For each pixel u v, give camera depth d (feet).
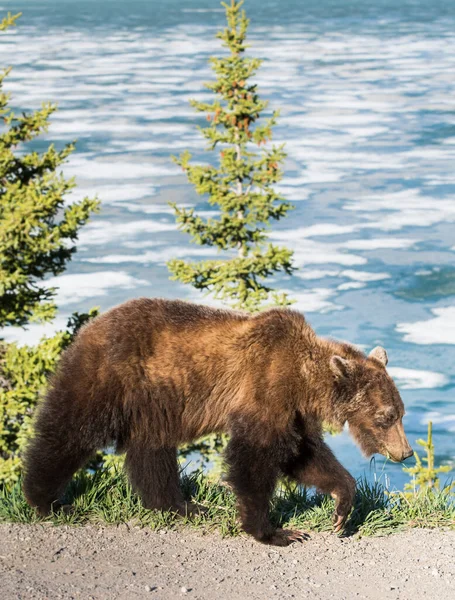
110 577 19.93
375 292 192.95
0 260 57.93
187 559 21.20
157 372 22.44
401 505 24.53
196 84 597.52
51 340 55.36
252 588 19.54
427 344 160.76
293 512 23.88
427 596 19.11
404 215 262.26
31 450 22.89
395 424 23.15
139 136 396.78
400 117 449.06
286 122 436.76
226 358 22.58
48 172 64.59
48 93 560.20
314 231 245.45
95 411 22.29
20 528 22.61
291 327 22.97
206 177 67.21
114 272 208.33
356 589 19.53
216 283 65.16
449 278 201.87
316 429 23.25
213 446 61.57
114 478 24.86
